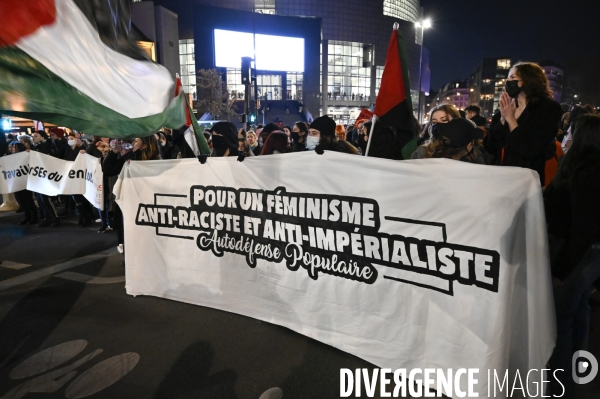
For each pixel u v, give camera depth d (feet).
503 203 7.03
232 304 11.57
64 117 6.93
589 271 7.14
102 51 7.20
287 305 10.41
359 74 210.59
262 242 10.62
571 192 7.25
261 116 131.03
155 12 134.62
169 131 31.37
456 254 7.62
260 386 8.47
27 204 24.48
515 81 8.57
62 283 14.48
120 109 7.64
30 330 11.05
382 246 8.63
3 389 8.54
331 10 195.52
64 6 6.22
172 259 12.37
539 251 6.82
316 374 8.83
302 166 9.62
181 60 161.48
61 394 8.34
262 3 188.44
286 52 157.28
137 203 12.63
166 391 8.38
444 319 7.89
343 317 9.43
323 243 9.53
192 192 11.63
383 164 8.43
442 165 7.69
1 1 5.34
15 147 25.00
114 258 17.43
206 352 9.76
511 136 8.68
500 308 7.10
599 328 10.77
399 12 252.42
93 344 10.27
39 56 5.86
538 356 7.04
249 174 10.55
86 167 21.22
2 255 18.11
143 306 12.37
